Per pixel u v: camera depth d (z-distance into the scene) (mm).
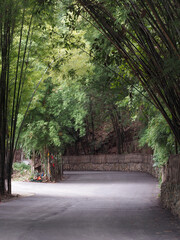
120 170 50656
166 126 16109
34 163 31922
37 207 13062
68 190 22734
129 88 14789
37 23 15906
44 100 29562
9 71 17234
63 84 28656
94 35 17469
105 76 22672
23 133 29672
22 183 28453
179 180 11234
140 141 26000
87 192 21141
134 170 47406
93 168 54781
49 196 18516
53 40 16172
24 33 17453
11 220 9594
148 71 10383
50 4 11273
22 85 17703
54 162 31812
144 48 9688
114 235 7551
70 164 57531
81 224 9016
